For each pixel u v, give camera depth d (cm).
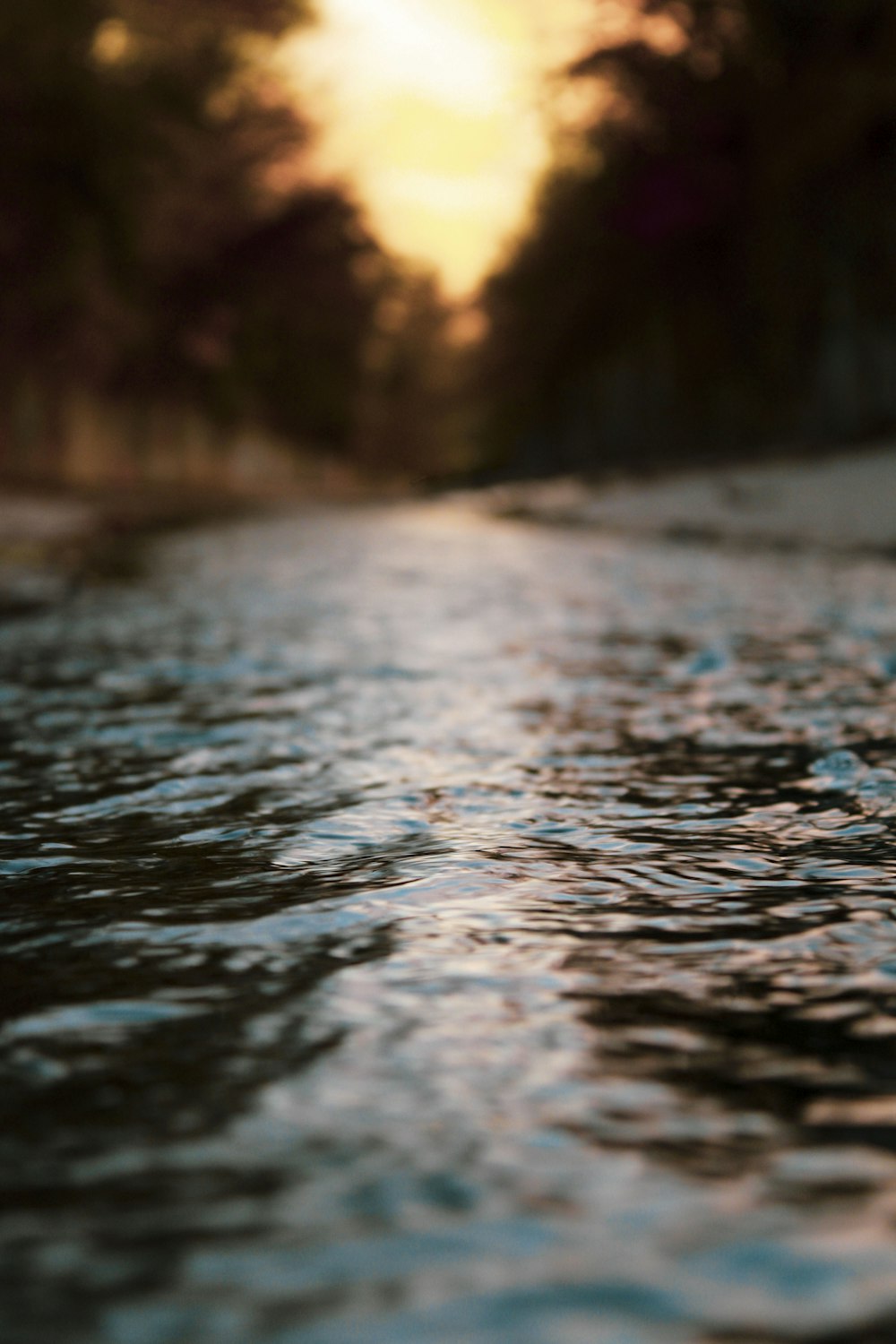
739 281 2400
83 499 2519
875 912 251
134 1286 129
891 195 2017
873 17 2047
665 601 846
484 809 344
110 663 614
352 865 290
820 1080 176
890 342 2048
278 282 4719
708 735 438
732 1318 122
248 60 4081
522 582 993
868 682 532
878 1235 137
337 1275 130
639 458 2817
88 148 3322
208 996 211
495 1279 129
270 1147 158
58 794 364
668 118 2430
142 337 3941
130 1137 162
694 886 271
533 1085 175
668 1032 194
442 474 5559
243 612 818
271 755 414
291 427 5238
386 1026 197
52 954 233
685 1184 148
